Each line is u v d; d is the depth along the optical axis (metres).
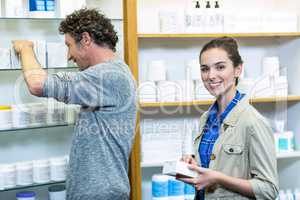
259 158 1.56
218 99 1.73
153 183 2.76
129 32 2.54
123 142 1.87
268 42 3.23
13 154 2.59
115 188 1.82
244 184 1.55
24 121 2.37
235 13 2.87
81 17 1.91
